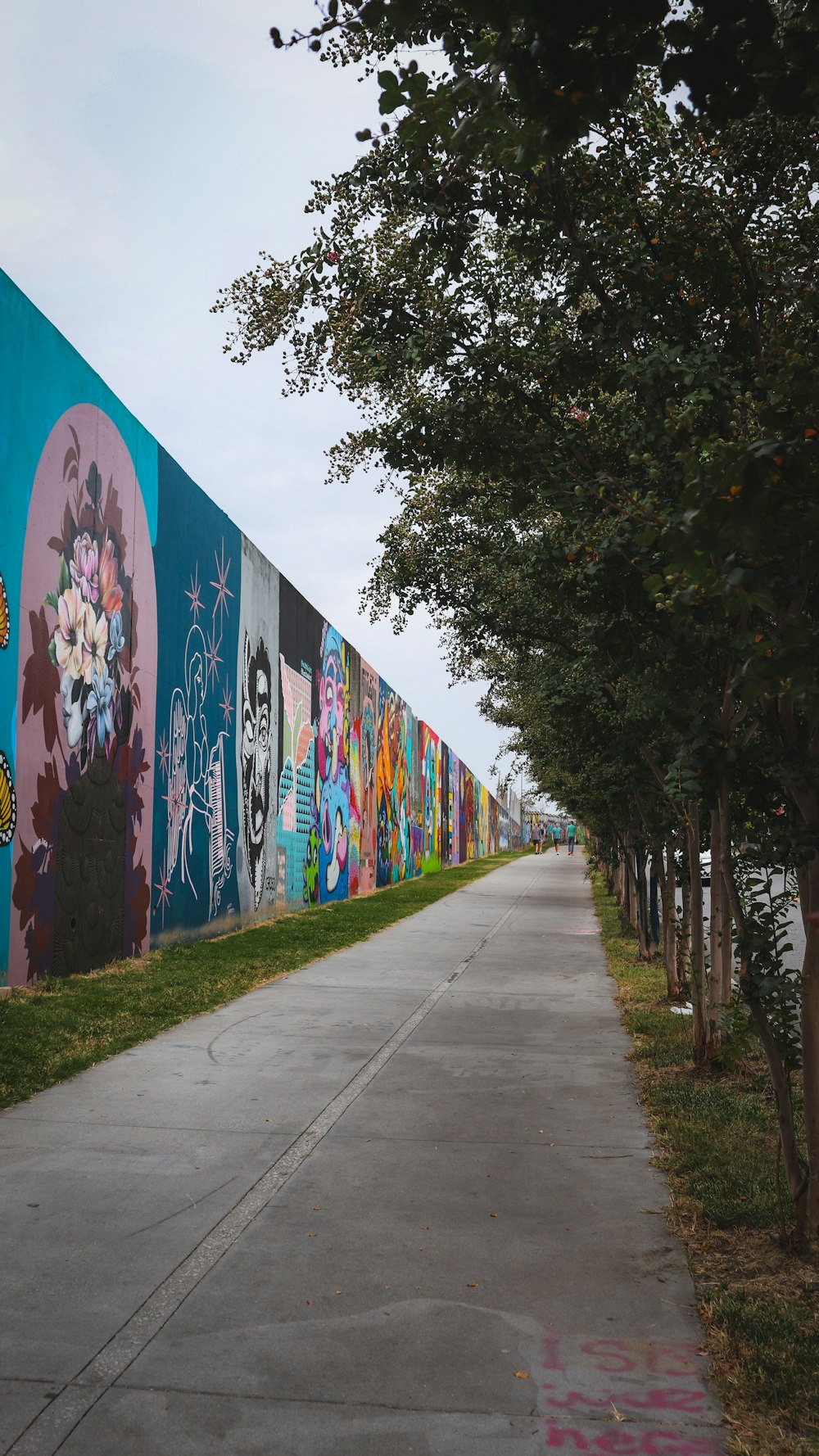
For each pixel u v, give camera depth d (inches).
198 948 552.7
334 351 258.4
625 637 207.8
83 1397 130.1
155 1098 268.2
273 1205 196.4
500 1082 293.1
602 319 224.8
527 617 347.9
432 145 194.5
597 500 211.8
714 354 192.5
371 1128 246.8
